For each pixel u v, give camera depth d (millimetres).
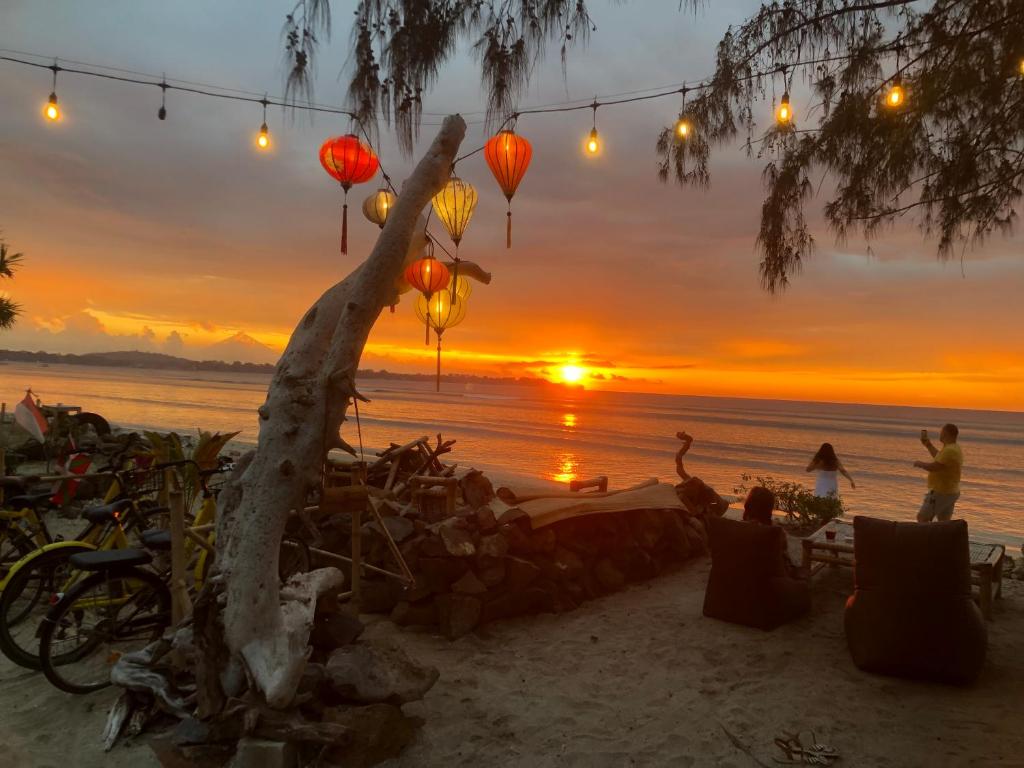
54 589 4500
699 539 7238
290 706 2934
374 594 5074
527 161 4316
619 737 3445
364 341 3395
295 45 3059
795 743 3375
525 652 4559
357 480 5281
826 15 3750
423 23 3279
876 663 4273
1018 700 3926
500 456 29969
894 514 17812
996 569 5879
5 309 8508
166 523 5098
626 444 41188
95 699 3672
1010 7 3340
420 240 4336
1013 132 3604
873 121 3854
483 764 3143
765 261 4352
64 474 5277
